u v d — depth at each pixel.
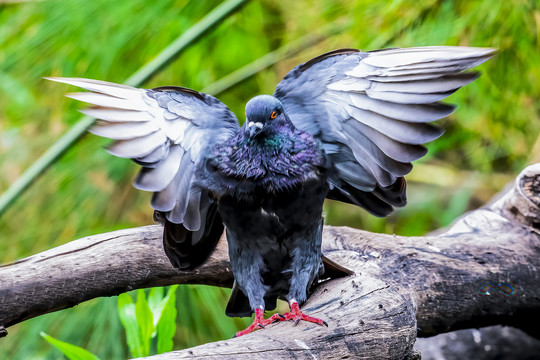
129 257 6.39
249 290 6.33
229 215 6.30
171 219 6.26
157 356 6.15
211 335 6.62
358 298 6.30
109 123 6.21
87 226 6.73
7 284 6.32
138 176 6.22
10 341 6.59
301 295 6.32
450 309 6.43
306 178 6.29
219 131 6.29
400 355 6.28
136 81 6.69
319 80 6.30
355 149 6.29
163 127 6.25
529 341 6.64
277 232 6.30
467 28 6.73
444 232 6.62
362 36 6.75
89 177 6.73
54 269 6.35
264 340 6.21
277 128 6.28
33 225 6.74
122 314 6.35
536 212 6.50
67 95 6.20
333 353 6.23
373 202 6.37
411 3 6.72
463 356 6.65
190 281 6.45
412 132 6.23
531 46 6.74
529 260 6.48
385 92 6.25
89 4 6.73
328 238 6.50
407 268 6.43
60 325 6.59
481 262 6.46
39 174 6.66
